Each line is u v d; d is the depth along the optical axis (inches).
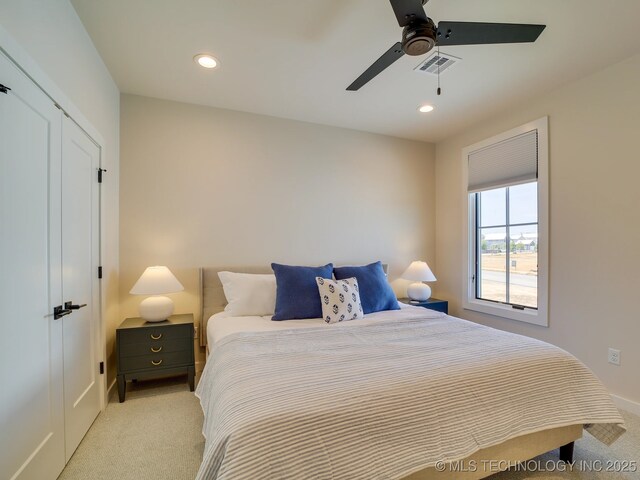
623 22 69.3
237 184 117.3
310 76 93.4
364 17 68.5
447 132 139.8
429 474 47.9
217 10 66.5
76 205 68.4
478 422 49.9
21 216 48.0
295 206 126.3
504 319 118.6
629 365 82.5
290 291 97.3
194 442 70.4
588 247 91.5
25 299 48.9
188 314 108.3
